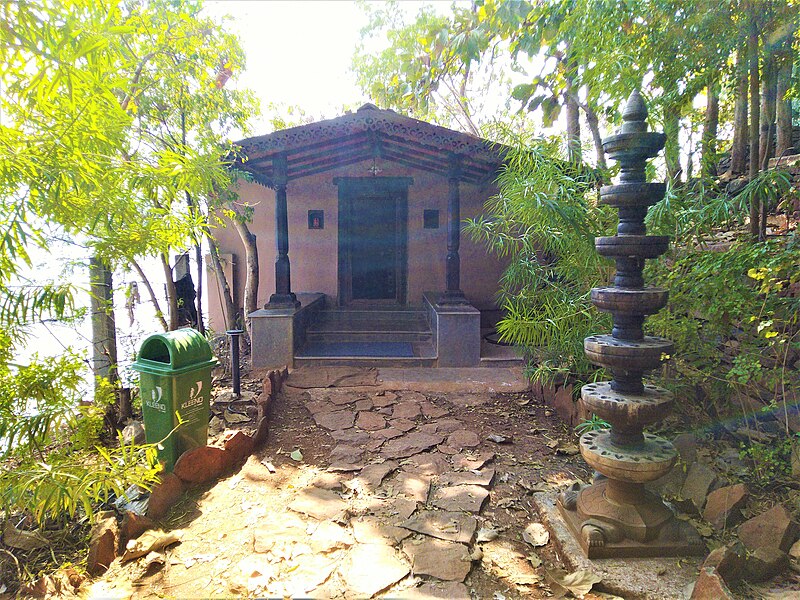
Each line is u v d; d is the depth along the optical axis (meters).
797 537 2.16
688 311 3.07
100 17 1.96
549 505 2.71
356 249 8.46
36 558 2.42
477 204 8.28
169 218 2.92
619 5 3.18
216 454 3.22
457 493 2.98
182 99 4.66
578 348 3.84
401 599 2.04
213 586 2.16
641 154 2.25
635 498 2.30
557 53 4.75
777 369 2.65
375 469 3.32
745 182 3.84
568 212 3.58
